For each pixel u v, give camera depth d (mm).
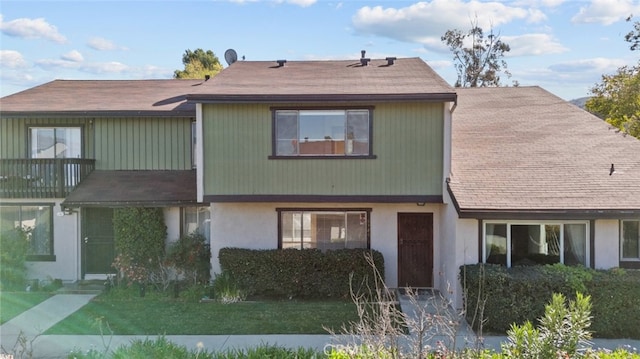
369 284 14125
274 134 14289
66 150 17203
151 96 18641
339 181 14312
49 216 16359
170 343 7828
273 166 14352
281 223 15164
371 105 14102
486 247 12758
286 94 13758
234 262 14344
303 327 11570
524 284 11117
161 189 15930
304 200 14344
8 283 15242
